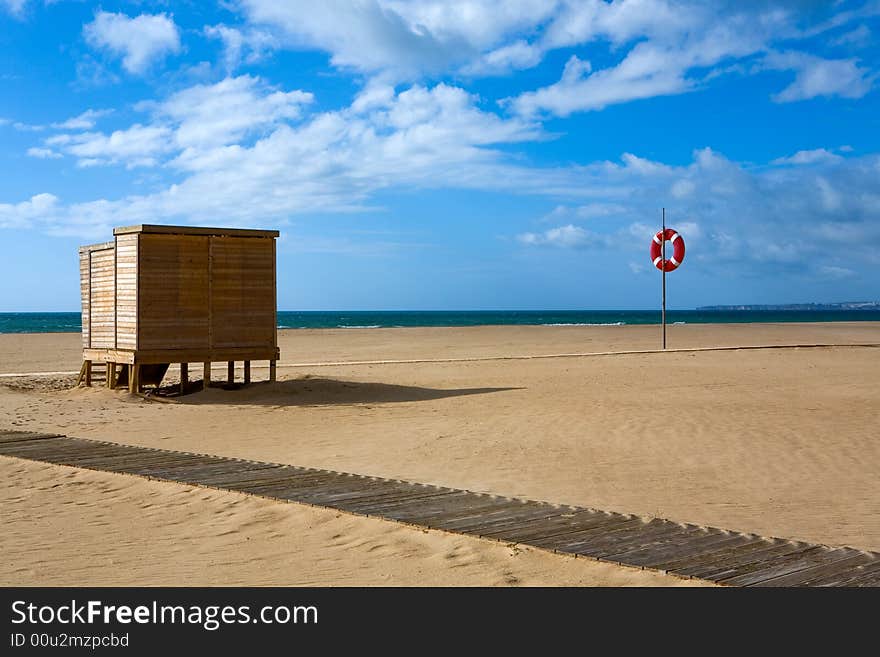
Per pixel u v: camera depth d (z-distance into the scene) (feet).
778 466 31.58
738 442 36.37
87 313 60.34
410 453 34.55
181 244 54.29
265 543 21.56
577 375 66.95
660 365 75.46
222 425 43.34
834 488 28.09
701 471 30.78
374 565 19.79
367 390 57.82
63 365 86.79
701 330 167.02
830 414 44.34
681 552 20.12
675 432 38.86
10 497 26.48
